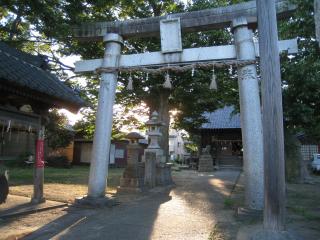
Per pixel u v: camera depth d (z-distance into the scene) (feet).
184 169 93.35
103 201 31.60
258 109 28.78
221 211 31.07
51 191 39.52
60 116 90.43
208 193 42.78
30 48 54.54
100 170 32.12
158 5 57.57
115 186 48.67
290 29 31.73
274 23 20.52
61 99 29.48
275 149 19.25
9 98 27.84
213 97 65.10
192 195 41.04
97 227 24.73
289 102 47.32
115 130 71.41
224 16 30.89
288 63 43.19
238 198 38.45
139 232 23.50
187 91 63.62
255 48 29.94
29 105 30.04
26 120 28.84
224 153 104.73
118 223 25.93
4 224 24.27
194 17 31.68
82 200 31.60
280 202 18.83
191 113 73.05
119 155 109.19
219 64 30.01
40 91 26.84
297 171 56.49
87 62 34.09
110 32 33.63
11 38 43.50
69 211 29.60
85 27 34.06
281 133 19.47
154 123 51.88
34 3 31.40
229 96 60.49
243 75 29.40
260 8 20.76
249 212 27.37
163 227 24.90
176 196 40.19
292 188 48.39
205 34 55.52
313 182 55.77
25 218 26.37
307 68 41.06
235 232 23.32
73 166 101.30
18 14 34.27
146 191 43.29
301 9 27.37
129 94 63.67
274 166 19.10
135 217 28.07
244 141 28.94
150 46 56.24
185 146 166.81
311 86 44.27
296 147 57.93
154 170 47.55
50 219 26.50
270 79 19.86
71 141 101.24
